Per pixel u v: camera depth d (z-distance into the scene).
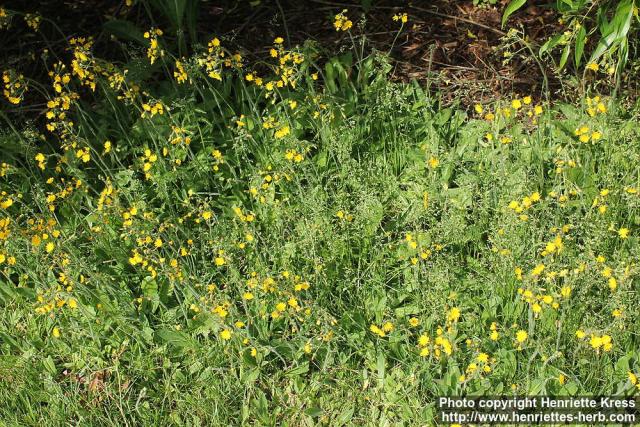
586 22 2.93
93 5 3.22
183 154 2.72
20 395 2.26
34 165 2.74
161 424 2.20
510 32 2.63
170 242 2.41
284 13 3.18
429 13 3.14
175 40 3.10
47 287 2.43
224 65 3.04
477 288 2.33
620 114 2.65
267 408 2.19
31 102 3.01
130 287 2.48
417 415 2.13
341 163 2.59
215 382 2.23
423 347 2.22
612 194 2.43
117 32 2.99
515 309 2.27
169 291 2.44
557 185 2.49
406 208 2.54
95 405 2.25
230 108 2.79
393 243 2.41
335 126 2.71
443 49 3.04
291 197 2.58
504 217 2.36
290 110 2.79
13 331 2.41
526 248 2.37
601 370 2.17
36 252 2.43
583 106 2.63
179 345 2.31
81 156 2.55
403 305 2.38
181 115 2.82
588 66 2.55
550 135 2.62
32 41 3.16
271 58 3.05
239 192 2.63
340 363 2.24
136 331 2.34
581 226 2.31
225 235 2.48
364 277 2.41
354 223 2.46
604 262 2.26
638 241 2.36
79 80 2.82
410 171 2.64
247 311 2.26
